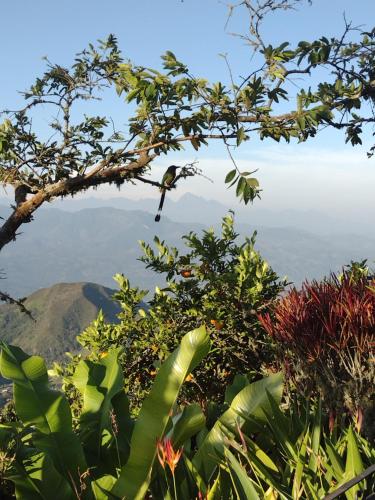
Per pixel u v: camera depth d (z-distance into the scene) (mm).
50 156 7168
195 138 5707
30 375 3594
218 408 4504
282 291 6770
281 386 3607
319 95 5586
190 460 3469
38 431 3465
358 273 4883
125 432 3914
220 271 7242
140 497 3174
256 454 3174
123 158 6488
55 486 3275
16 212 6949
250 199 4688
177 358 3305
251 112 5371
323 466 2967
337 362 3617
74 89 7355
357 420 3379
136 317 7371
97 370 4250
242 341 6430
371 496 2227
